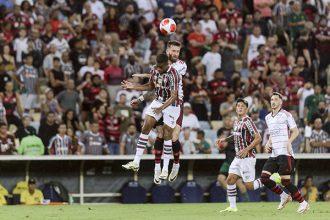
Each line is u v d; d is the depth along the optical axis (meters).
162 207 50.59
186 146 65.94
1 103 64.75
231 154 59.91
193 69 73.81
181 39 77.25
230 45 76.69
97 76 69.69
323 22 82.19
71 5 79.69
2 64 68.25
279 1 84.62
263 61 76.50
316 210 45.72
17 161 62.62
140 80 72.12
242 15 84.06
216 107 71.25
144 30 77.81
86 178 65.12
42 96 69.25
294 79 75.00
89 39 75.44
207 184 67.25
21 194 61.09
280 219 38.44
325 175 69.06
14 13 73.44
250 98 70.56
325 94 76.81
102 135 64.94
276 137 43.38
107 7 80.19
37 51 71.50
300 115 73.75
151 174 66.38
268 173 44.00
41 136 63.56
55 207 50.75
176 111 43.41
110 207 50.56
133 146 64.81
